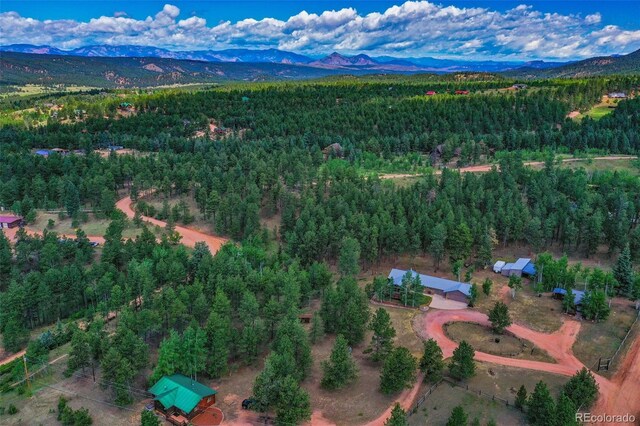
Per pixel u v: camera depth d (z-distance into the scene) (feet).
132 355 289.33
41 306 379.14
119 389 274.57
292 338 298.15
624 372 302.04
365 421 261.03
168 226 546.26
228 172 643.04
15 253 470.80
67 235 551.18
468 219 500.33
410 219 515.50
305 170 634.84
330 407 273.33
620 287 400.88
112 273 409.90
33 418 265.95
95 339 307.17
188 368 290.35
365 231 461.78
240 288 362.53
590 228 476.95
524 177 626.64
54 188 630.74
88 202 634.43
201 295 340.59
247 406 271.69
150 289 367.86
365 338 346.33
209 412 268.62
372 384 292.40
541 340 338.54
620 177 629.92
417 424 254.68
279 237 528.63
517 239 506.48
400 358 275.18
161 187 640.99
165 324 345.92
